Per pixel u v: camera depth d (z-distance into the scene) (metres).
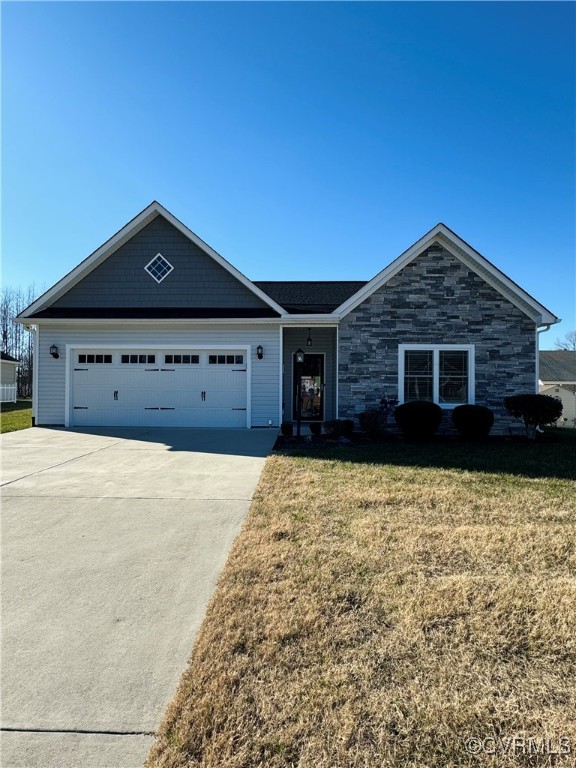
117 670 2.34
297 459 7.95
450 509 4.89
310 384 15.18
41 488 5.94
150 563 3.64
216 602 2.92
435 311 12.23
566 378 33.19
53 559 3.72
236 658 2.35
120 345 12.88
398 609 2.80
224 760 1.74
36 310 13.16
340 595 2.97
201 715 1.97
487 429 10.95
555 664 2.30
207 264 13.48
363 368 12.29
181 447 9.43
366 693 2.08
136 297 13.46
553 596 2.96
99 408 12.95
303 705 2.01
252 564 3.46
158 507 5.11
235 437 10.94
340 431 11.13
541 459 8.02
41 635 2.65
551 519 4.57
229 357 12.89
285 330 15.23
